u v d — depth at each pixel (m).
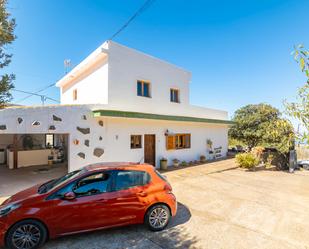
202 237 4.49
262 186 8.97
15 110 8.13
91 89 11.90
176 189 8.22
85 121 9.41
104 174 4.61
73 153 9.08
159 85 12.92
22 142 14.28
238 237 4.51
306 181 10.30
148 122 11.89
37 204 3.97
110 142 10.12
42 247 4.00
